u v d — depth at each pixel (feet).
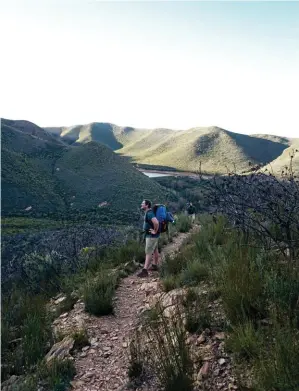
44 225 163.02
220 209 19.77
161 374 10.09
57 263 30.48
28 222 175.83
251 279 12.18
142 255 26.08
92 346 13.21
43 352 13.58
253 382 8.49
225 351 10.40
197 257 19.43
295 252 14.39
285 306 10.50
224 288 12.66
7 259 38.73
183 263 20.10
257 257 14.19
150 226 21.99
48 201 260.83
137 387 10.16
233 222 22.26
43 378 11.34
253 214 17.69
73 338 13.58
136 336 12.63
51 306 19.99
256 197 16.44
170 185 305.53
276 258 14.46
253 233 18.74
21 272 31.24
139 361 10.98
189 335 11.84
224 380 9.27
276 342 8.75
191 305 13.67
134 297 18.16
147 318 13.85
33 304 18.45
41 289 25.17
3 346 14.10
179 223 39.22
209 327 11.87
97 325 15.14
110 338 13.76
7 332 15.14
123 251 27.99
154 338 12.03
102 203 243.19
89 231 42.83
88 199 271.69
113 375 11.17
